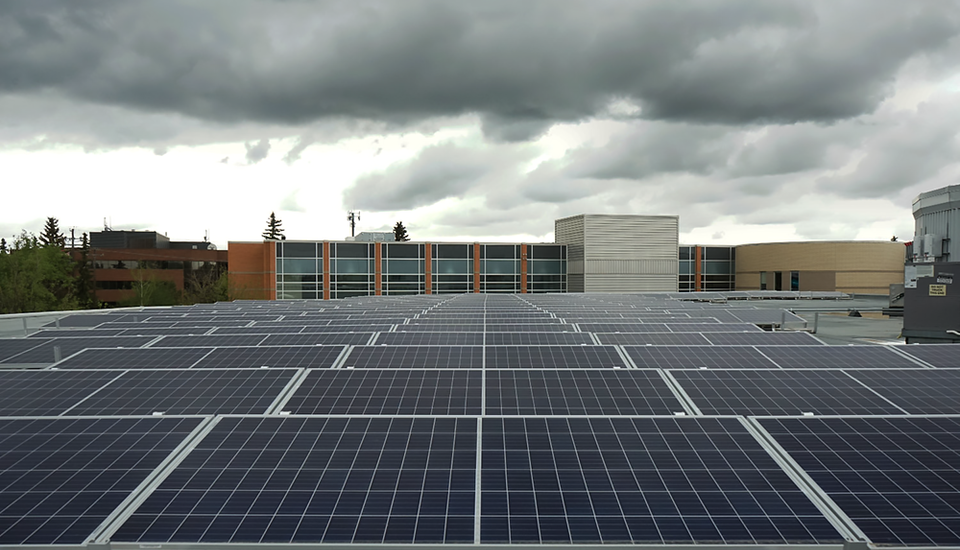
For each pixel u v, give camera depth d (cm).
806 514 644
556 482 709
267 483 708
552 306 4453
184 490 693
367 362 1608
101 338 2147
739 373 1166
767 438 811
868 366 1383
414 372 1175
